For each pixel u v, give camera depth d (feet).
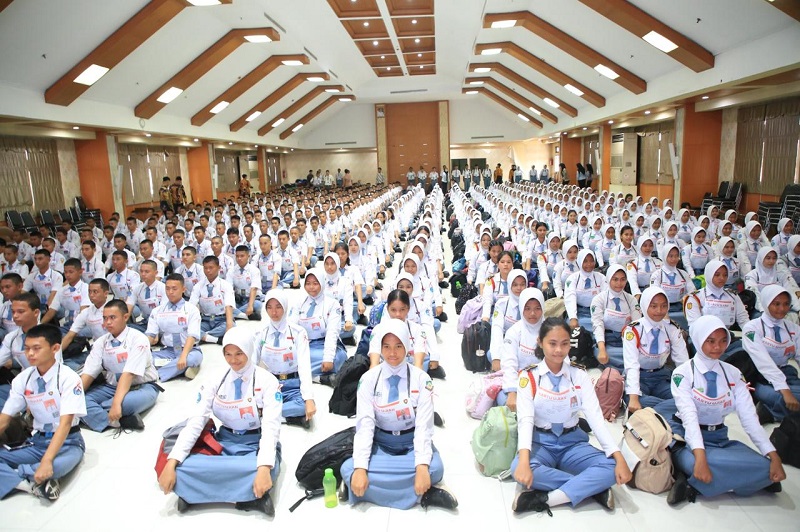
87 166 50.62
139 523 10.32
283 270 31.53
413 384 10.33
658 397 13.38
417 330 14.32
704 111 49.70
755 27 29.50
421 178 102.06
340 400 14.46
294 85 67.62
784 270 19.69
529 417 10.23
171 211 52.65
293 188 95.86
